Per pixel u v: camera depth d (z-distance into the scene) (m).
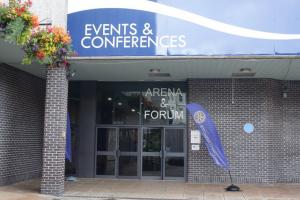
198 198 13.68
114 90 18.67
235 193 14.66
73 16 13.91
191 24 13.47
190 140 17.39
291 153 17.38
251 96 17.33
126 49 13.64
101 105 18.70
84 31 13.82
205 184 16.80
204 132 15.42
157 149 18.14
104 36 13.74
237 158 17.12
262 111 17.22
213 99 17.47
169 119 18.19
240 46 13.23
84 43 13.79
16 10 11.26
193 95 17.56
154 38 13.57
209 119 15.42
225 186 16.27
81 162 18.33
